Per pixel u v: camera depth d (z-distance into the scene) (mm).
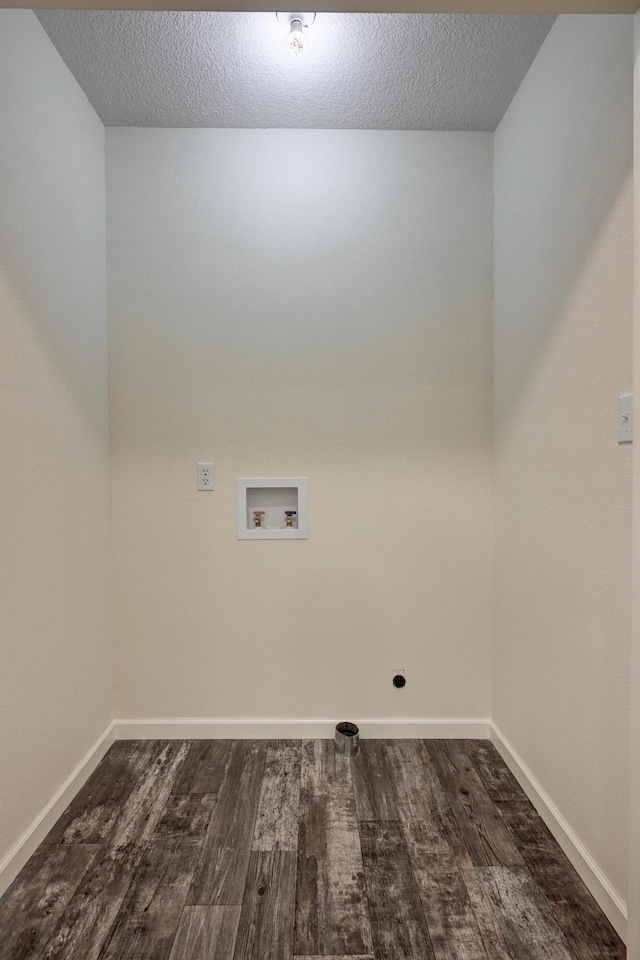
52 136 1691
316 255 2154
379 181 2150
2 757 1418
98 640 2061
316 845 1567
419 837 1603
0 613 1411
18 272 1498
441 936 1266
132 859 1514
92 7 1125
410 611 2215
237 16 1553
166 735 2197
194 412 2168
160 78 1835
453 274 2168
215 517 2188
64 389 1779
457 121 2090
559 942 1252
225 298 2154
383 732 2215
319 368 2170
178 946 1242
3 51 1420
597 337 1383
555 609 1629
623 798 1274
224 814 1712
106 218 2127
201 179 2133
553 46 1610
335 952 1224
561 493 1586
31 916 1323
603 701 1360
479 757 2066
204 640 2203
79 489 1893
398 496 2197
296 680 2219
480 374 2186
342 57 1727
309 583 2205
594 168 1394
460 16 1564
